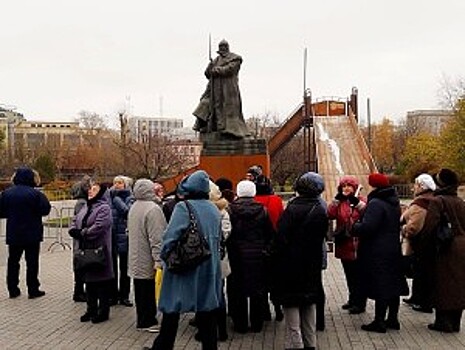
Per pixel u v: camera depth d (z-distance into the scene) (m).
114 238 10.14
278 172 54.31
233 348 7.68
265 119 77.50
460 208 8.46
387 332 8.45
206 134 18.92
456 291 8.23
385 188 8.43
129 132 63.66
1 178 58.88
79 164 64.75
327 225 7.25
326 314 9.58
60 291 11.59
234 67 18.83
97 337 8.19
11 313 9.67
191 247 6.37
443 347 7.65
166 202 9.00
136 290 8.54
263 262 8.21
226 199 8.83
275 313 9.47
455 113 52.88
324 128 35.53
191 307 6.41
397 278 8.33
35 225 10.88
